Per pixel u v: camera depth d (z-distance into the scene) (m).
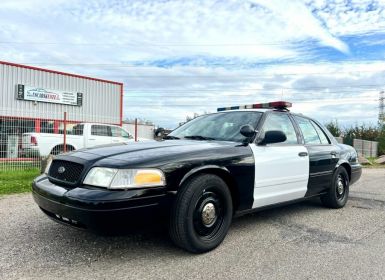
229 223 3.83
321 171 5.27
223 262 3.39
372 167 17.16
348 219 5.09
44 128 11.83
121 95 22.97
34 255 3.47
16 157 10.57
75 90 20.80
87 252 3.57
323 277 3.09
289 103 5.05
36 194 3.69
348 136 31.86
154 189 3.22
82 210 3.07
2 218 4.77
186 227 3.39
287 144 4.77
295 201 4.93
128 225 3.14
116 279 2.98
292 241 4.05
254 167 4.09
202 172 3.60
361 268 3.28
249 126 4.16
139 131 22.12
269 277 3.08
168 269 3.20
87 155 3.59
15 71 18.58
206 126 4.85
